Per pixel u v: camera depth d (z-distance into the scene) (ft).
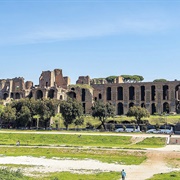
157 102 650.84
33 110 522.06
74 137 369.09
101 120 512.63
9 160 234.58
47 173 184.24
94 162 226.38
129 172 189.26
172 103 640.17
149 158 246.06
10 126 532.32
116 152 269.64
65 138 368.27
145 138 352.28
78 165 213.66
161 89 651.25
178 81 641.40
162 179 162.30
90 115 611.06
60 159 239.50
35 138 374.22
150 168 205.16
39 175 177.37
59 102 539.70
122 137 360.48
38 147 301.63
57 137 373.61
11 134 390.01
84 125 529.04
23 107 519.19
